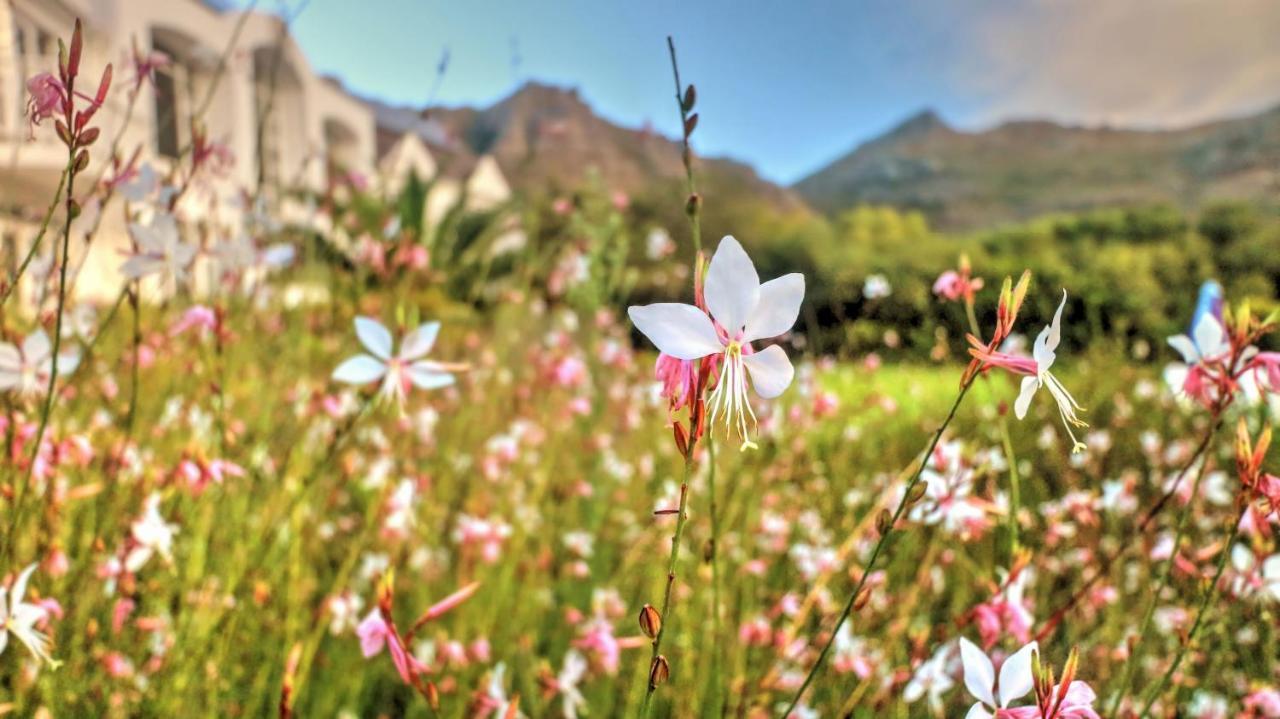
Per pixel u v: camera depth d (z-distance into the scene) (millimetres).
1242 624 2215
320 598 2666
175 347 2590
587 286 5402
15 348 1420
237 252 1833
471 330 5117
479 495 3326
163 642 1986
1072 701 864
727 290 810
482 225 7492
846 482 3693
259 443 2492
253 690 2076
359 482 2986
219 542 2227
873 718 1895
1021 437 4125
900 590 2340
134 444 2107
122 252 1517
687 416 922
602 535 3660
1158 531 2406
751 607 2348
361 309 2941
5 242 1958
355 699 2309
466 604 2631
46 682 1620
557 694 2492
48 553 1630
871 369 4238
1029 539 2572
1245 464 1059
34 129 1005
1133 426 4781
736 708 1721
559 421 4242
